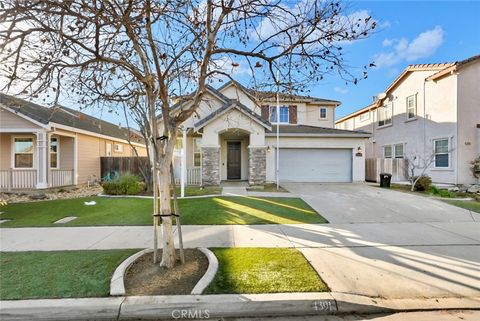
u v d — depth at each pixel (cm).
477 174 1443
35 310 321
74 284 372
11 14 350
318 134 1642
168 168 448
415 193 1228
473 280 395
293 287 364
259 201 1006
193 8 452
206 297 339
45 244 555
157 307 328
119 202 1054
